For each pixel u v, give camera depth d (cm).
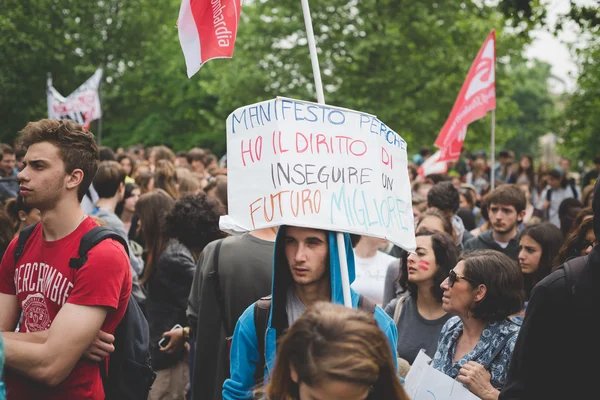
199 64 370
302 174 276
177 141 3700
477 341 345
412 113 2700
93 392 299
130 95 3612
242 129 287
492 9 2708
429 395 316
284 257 281
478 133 2898
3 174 964
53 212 298
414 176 1362
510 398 253
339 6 2636
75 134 300
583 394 243
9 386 287
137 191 707
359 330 183
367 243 528
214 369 394
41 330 297
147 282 502
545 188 1440
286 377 192
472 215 808
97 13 2980
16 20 2523
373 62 2678
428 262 407
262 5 2759
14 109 2538
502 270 340
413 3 2633
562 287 246
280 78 2702
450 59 2691
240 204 281
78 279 289
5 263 312
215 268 398
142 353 325
